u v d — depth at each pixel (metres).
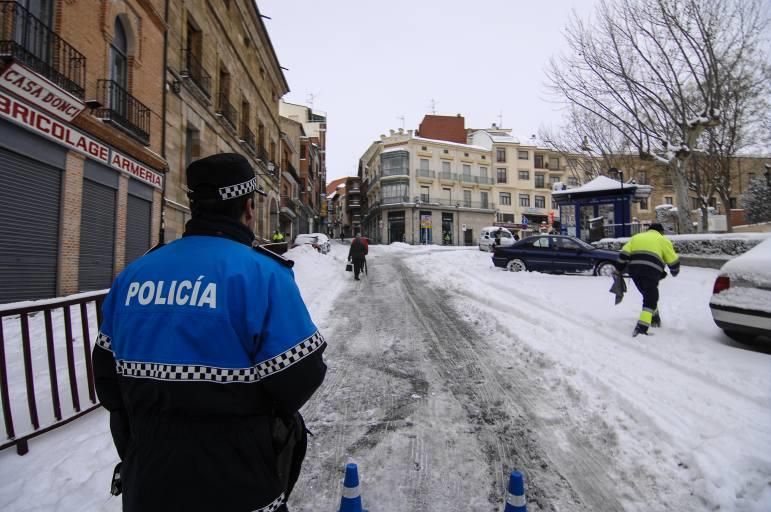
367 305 9.45
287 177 36.38
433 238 54.50
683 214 16.02
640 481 2.83
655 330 6.13
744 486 2.64
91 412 3.81
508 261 13.90
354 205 83.62
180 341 1.15
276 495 1.21
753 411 3.56
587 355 5.16
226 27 19.48
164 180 13.51
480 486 2.83
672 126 17.14
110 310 1.35
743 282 5.09
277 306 1.23
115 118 10.66
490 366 5.21
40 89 8.01
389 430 3.61
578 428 3.58
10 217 7.94
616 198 18.59
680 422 3.42
